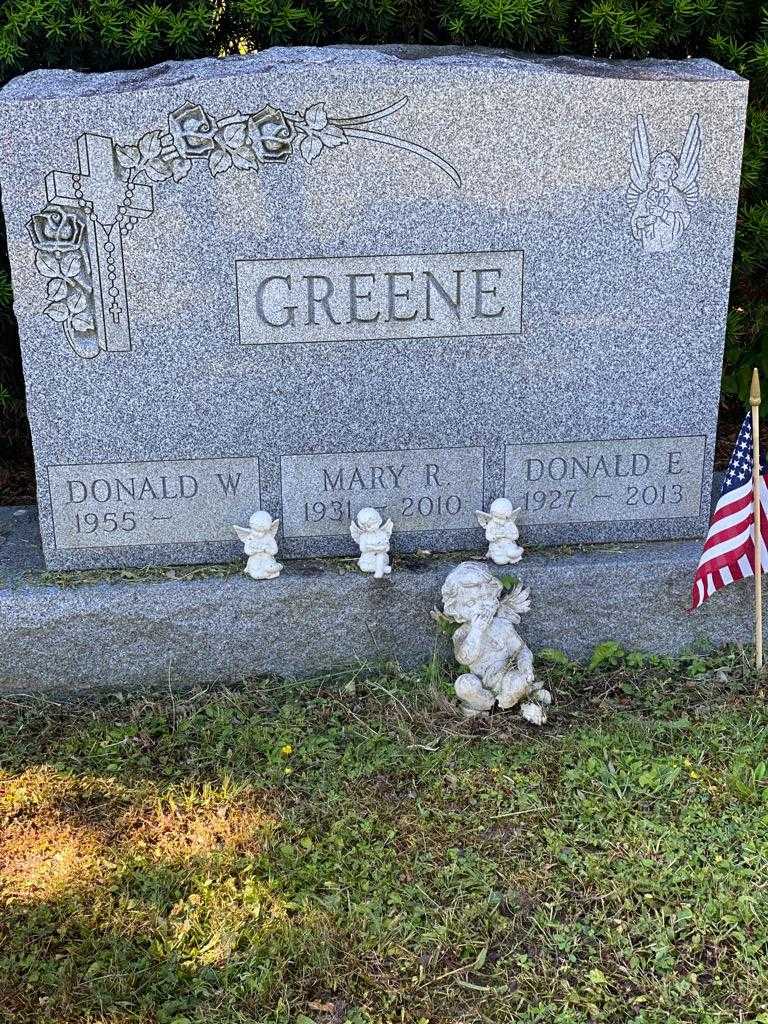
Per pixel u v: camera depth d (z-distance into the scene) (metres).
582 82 1.50
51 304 1.53
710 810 1.34
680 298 1.61
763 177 1.89
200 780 1.41
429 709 1.53
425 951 1.16
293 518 1.65
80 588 1.58
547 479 1.67
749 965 1.14
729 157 1.55
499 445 1.64
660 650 1.67
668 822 1.32
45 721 1.53
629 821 1.33
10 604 1.55
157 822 1.33
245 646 1.61
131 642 1.59
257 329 1.56
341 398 1.60
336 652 1.62
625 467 1.68
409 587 1.60
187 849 1.29
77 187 1.49
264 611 1.59
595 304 1.60
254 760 1.44
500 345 1.60
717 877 1.24
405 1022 1.08
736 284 2.04
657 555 1.65
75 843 1.30
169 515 1.63
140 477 1.61
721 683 1.59
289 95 1.47
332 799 1.36
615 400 1.64
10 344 1.96
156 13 1.70
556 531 1.69
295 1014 1.09
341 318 1.57
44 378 1.56
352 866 1.26
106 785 1.40
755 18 1.83
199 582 1.59
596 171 1.54
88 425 1.58
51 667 1.59
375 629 1.62
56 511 1.61
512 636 1.51
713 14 1.76
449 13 1.74
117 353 1.55
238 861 1.27
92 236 1.51
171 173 1.49
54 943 1.17
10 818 1.35
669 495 1.70
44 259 1.51
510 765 1.42
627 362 1.63
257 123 1.48
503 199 1.54
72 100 1.46
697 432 1.67
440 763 1.43
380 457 1.63
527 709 1.50
